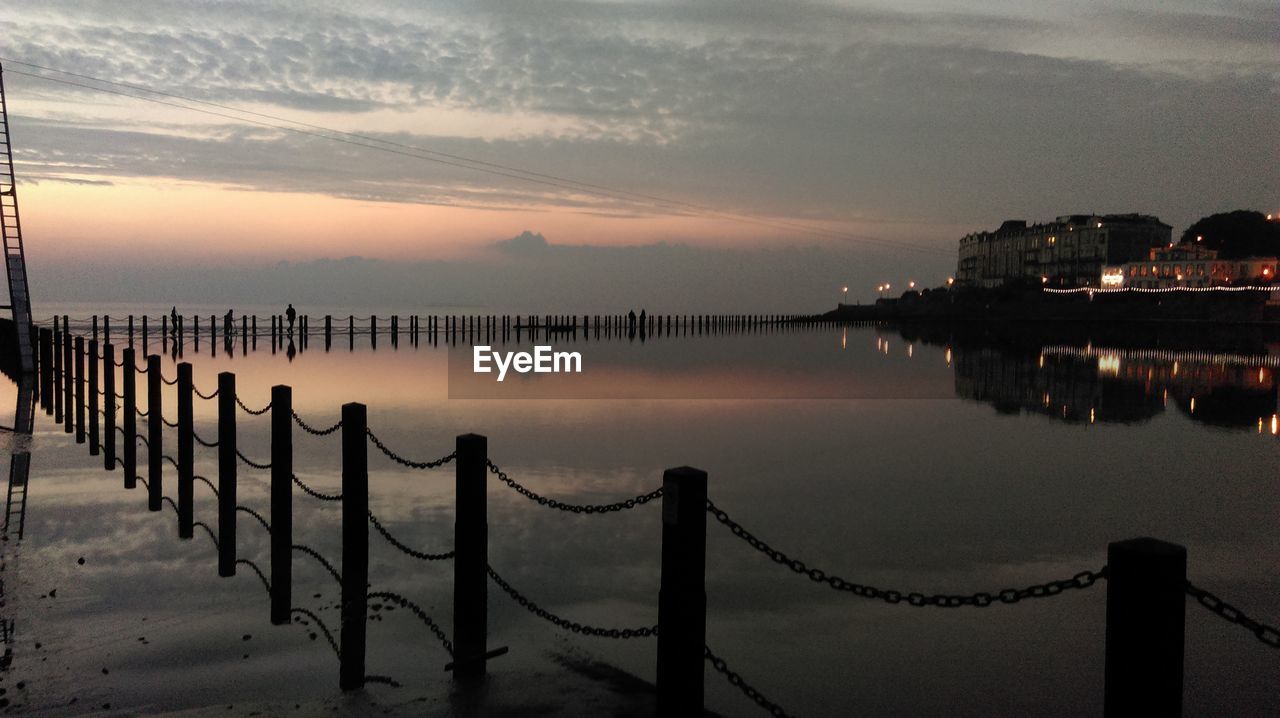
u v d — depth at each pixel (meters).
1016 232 141.62
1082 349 57.22
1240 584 9.41
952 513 12.18
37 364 23.70
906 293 149.50
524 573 9.11
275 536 7.54
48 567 8.59
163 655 6.59
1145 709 3.12
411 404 22.94
